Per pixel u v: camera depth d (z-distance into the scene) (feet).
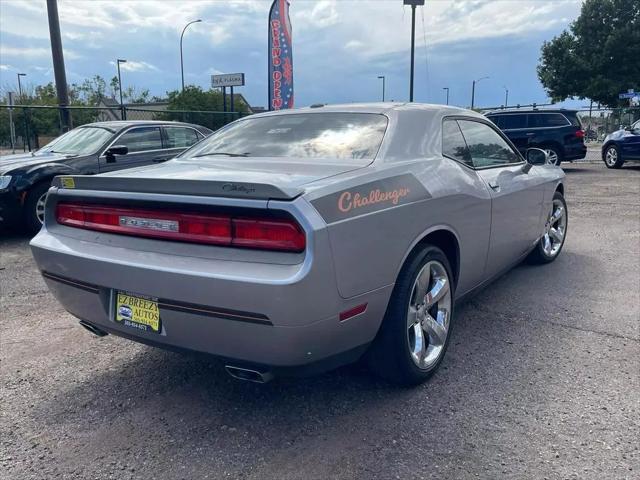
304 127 12.01
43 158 25.48
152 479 8.07
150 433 9.26
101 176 9.61
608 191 38.11
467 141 13.12
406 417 9.57
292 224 7.85
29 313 14.97
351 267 8.51
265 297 7.74
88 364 11.87
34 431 9.36
